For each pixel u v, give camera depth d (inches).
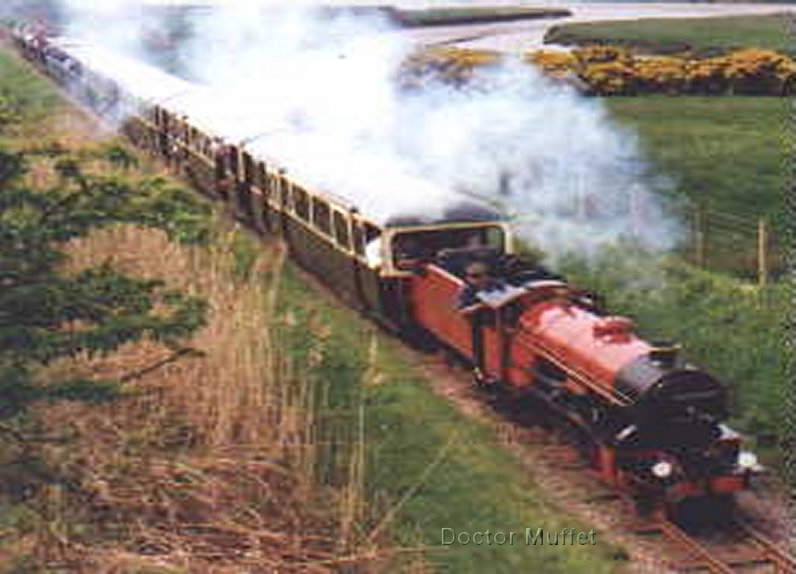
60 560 379.9
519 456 524.1
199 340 520.4
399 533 445.7
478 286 573.6
